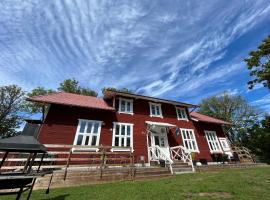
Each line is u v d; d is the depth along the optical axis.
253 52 23.94
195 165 13.58
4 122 24.77
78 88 32.84
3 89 25.70
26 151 5.09
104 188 7.15
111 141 13.66
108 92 15.62
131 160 10.32
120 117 15.19
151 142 15.66
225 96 38.31
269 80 22.50
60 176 7.90
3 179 4.28
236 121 34.47
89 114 13.82
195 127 19.44
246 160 18.70
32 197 5.88
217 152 18.95
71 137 12.30
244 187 6.75
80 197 5.81
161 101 17.86
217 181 8.02
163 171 10.81
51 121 12.19
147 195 5.92
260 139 23.44
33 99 11.45
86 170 8.55
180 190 6.52
